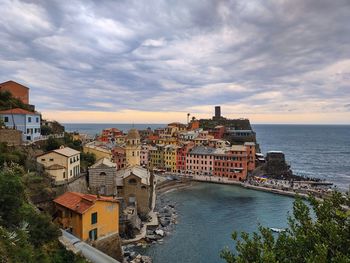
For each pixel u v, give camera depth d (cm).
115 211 5588
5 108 9062
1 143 6347
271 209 9869
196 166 16100
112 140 19875
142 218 8238
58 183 6475
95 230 5253
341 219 2261
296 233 2362
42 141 8450
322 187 13812
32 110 10556
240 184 13950
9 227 3334
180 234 7412
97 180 7862
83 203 5281
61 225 5372
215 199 11244
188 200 11044
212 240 7044
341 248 1983
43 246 3656
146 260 5772
